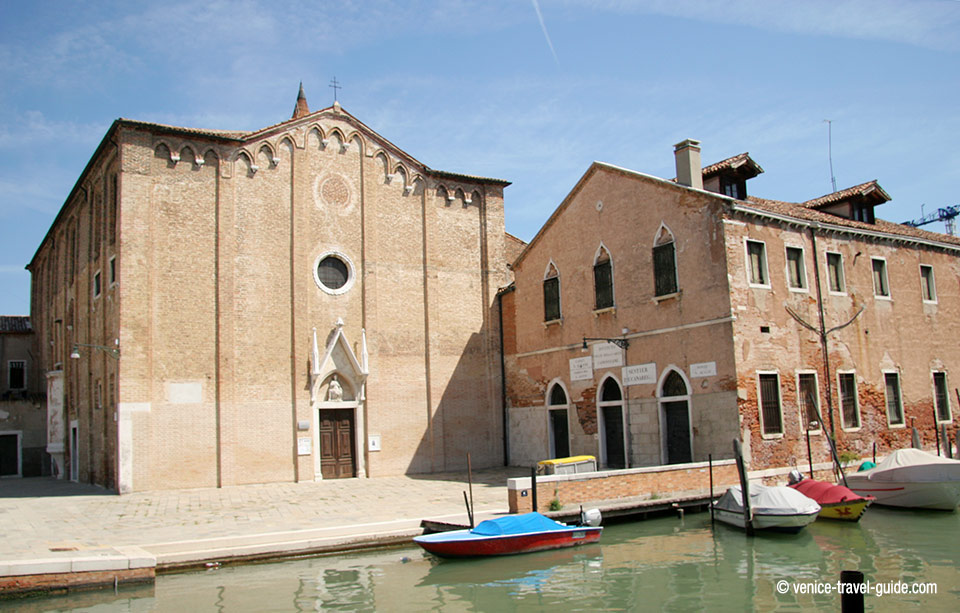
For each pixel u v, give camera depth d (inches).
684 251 959.0
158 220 1058.7
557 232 1194.0
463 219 1341.0
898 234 1125.1
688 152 992.9
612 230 1079.0
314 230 1181.7
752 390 890.7
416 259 1278.3
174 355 1045.2
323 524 721.0
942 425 1129.4
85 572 548.7
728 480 858.8
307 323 1152.8
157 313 1041.5
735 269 904.3
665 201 989.8
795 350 951.0
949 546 657.0
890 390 1069.1
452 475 1182.3
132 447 1001.5
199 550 620.4
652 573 577.3
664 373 976.3
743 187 1058.7
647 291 1011.9
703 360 921.5
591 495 774.5
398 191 1277.1
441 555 633.0
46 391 1588.3
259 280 1125.1
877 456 1016.2
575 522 745.6
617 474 794.2
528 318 1258.6
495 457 1295.5
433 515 750.5
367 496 933.2
